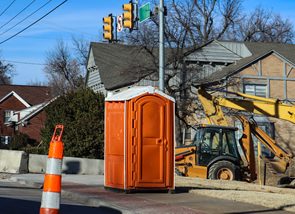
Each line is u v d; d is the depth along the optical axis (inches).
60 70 2401.6
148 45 1029.2
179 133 1098.7
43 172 670.5
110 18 589.3
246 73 1170.6
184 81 1112.2
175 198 366.6
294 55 1349.7
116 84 1279.5
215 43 1296.8
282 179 695.1
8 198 347.6
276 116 676.1
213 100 726.5
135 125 389.1
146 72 1053.2
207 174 658.2
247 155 690.2
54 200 228.4
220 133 674.8
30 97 2268.7
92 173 695.7
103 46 1600.6
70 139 865.5
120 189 393.4
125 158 386.0
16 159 645.3
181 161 681.6
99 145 876.0
